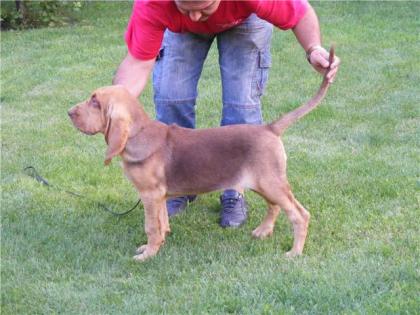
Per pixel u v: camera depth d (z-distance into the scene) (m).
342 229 3.59
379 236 3.50
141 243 3.61
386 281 3.11
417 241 3.41
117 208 3.92
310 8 3.33
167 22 3.31
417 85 5.47
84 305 3.08
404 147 4.44
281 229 3.67
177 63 3.67
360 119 4.90
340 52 6.34
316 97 3.33
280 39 6.80
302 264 3.26
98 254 3.47
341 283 3.09
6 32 7.69
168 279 3.26
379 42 6.61
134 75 3.42
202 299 3.06
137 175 3.36
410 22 7.30
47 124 5.00
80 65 6.35
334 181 4.06
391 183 3.97
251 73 3.66
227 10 3.29
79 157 4.46
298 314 2.96
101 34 7.41
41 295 3.15
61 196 4.02
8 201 3.95
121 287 3.21
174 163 3.37
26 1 7.88
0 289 3.20
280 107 5.18
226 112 3.71
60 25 7.95
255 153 3.33
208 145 3.36
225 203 3.78
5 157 4.48
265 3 3.22
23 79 5.97
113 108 3.28
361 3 8.23
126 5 8.77
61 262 3.39
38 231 3.65
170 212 3.88
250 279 3.17
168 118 3.77
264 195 3.38
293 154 4.41
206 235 3.65
